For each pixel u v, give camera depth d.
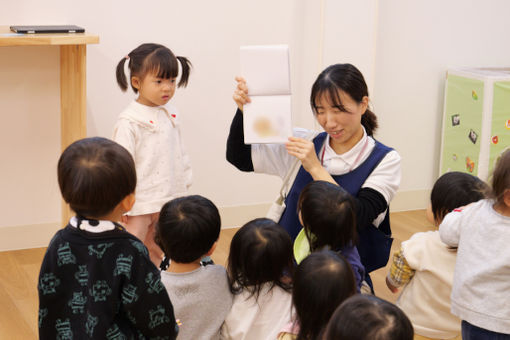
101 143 1.30
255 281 1.61
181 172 2.71
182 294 1.62
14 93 3.01
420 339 2.08
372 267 1.94
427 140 3.96
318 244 1.70
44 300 1.29
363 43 3.47
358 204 1.80
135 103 2.60
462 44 3.90
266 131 1.87
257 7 3.35
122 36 3.13
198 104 3.36
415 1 3.72
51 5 2.98
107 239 1.27
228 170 3.51
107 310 1.26
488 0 3.90
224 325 1.67
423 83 3.87
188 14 3.23
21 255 3.10
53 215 3.21
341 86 1.77
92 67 3.11
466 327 1.75
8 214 3.13
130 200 1.33
